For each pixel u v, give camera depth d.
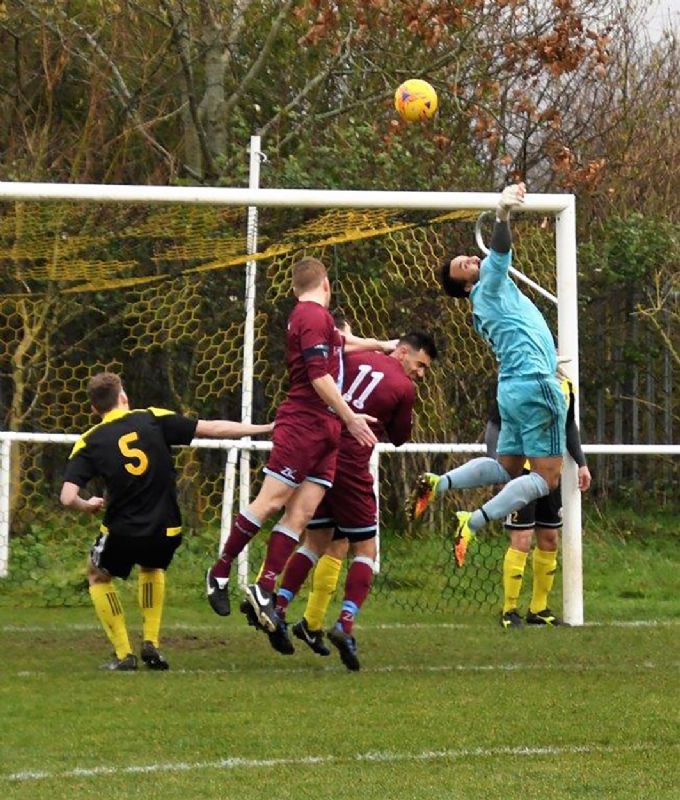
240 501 33.12
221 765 15.02
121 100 47.34
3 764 15.10
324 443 21.11
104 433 21.14
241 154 45.22
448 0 45.25
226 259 32.91
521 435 24.61
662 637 25.61
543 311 37.03
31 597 31.58
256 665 22.33
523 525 27.66
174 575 33.50
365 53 49.88
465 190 45.97
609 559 39.12
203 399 38.06
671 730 16.80
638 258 44.84
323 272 21.80
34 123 48.38
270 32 49.06
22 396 38.75
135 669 21.62
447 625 27.64
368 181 44.09
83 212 33.78
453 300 37.41
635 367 45.34
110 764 15.11
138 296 39.56
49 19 48.41
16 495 36.88
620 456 45.56
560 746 15.98
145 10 47.25
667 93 55.53
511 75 50.09
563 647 24.31
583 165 50.84
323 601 22.77
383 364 23.31
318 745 16.02
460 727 17.00
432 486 25.27
